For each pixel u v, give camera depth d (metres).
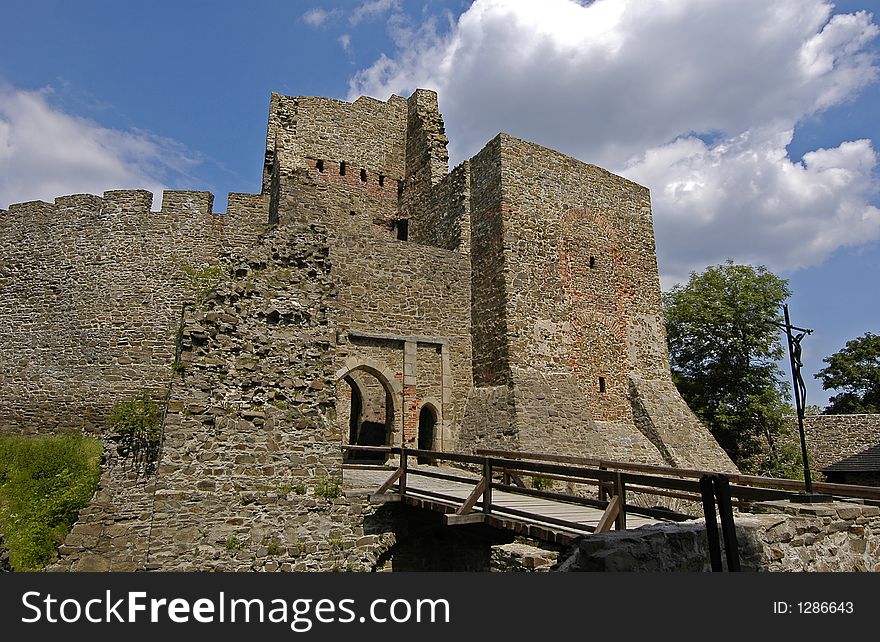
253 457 7.57
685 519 6.01
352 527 7.97
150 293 17.11
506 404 14.09
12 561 9.95
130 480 10.48
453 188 17.75
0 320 17.03
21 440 15.17
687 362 23.47
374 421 17.58
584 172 17.64
